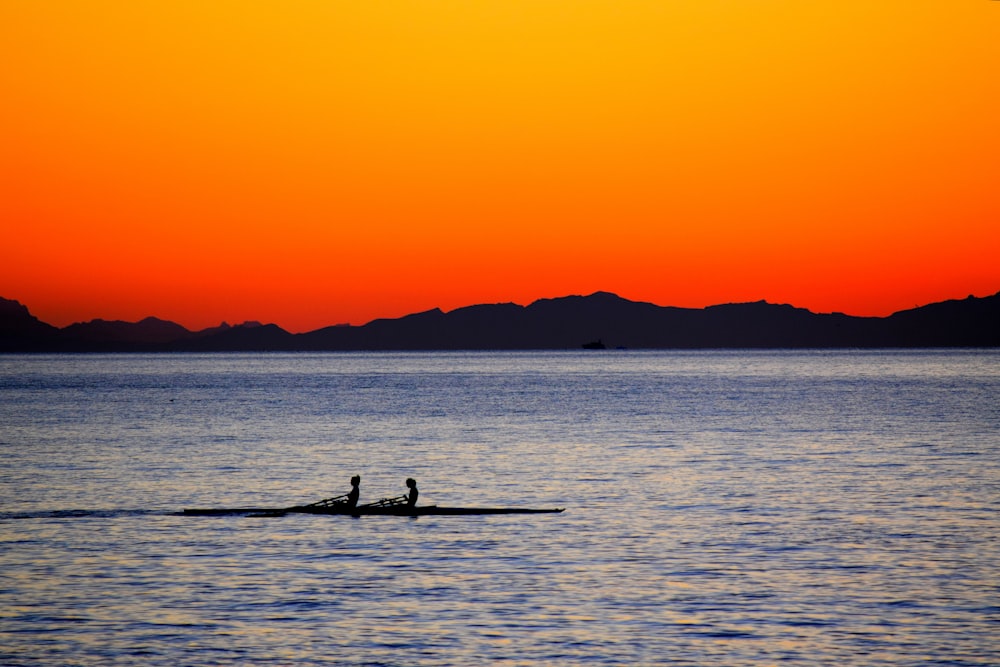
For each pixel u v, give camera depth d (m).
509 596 145.38
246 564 164.00
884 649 123.81
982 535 181.75
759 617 135.50
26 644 126.44
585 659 121.44
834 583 150.62
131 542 179.75
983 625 131.62
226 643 126.81
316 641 127.50
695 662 120.38
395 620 135.12
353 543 178.62
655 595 145.38
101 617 136.50
